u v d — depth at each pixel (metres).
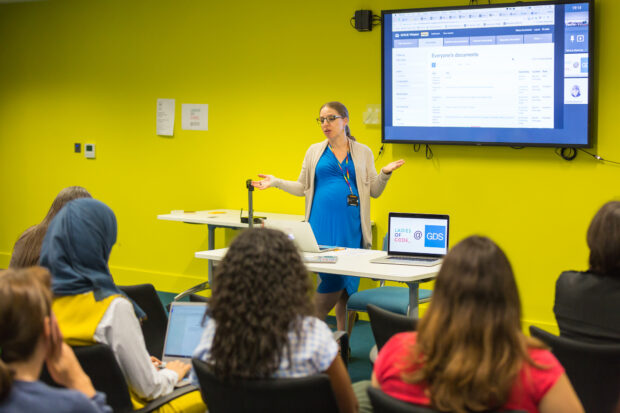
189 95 6.11
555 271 4.74
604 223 2.25
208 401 1.81
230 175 5.97
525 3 4.55
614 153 4.50
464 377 1.44
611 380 2.17
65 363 1.66
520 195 4.80
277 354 1.68
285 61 5.61
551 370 1.48
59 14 6.74
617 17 4.42
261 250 1.73
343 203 4.47
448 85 4.84
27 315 1.36
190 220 5.31
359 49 5.27
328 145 4.54
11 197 7.20
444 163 5.03
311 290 1.80
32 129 7.01
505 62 4.66
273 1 5.62
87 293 2.14
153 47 6.25
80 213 2.17
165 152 6.27
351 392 1.83
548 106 4.58
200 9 5.98
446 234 3.72
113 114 6.52
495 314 1.48
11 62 7.08
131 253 6.56
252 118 5.81
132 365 2.15
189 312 2.67
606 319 2.23
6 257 7.25
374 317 2.66
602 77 4.50
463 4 4.80
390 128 5.07
